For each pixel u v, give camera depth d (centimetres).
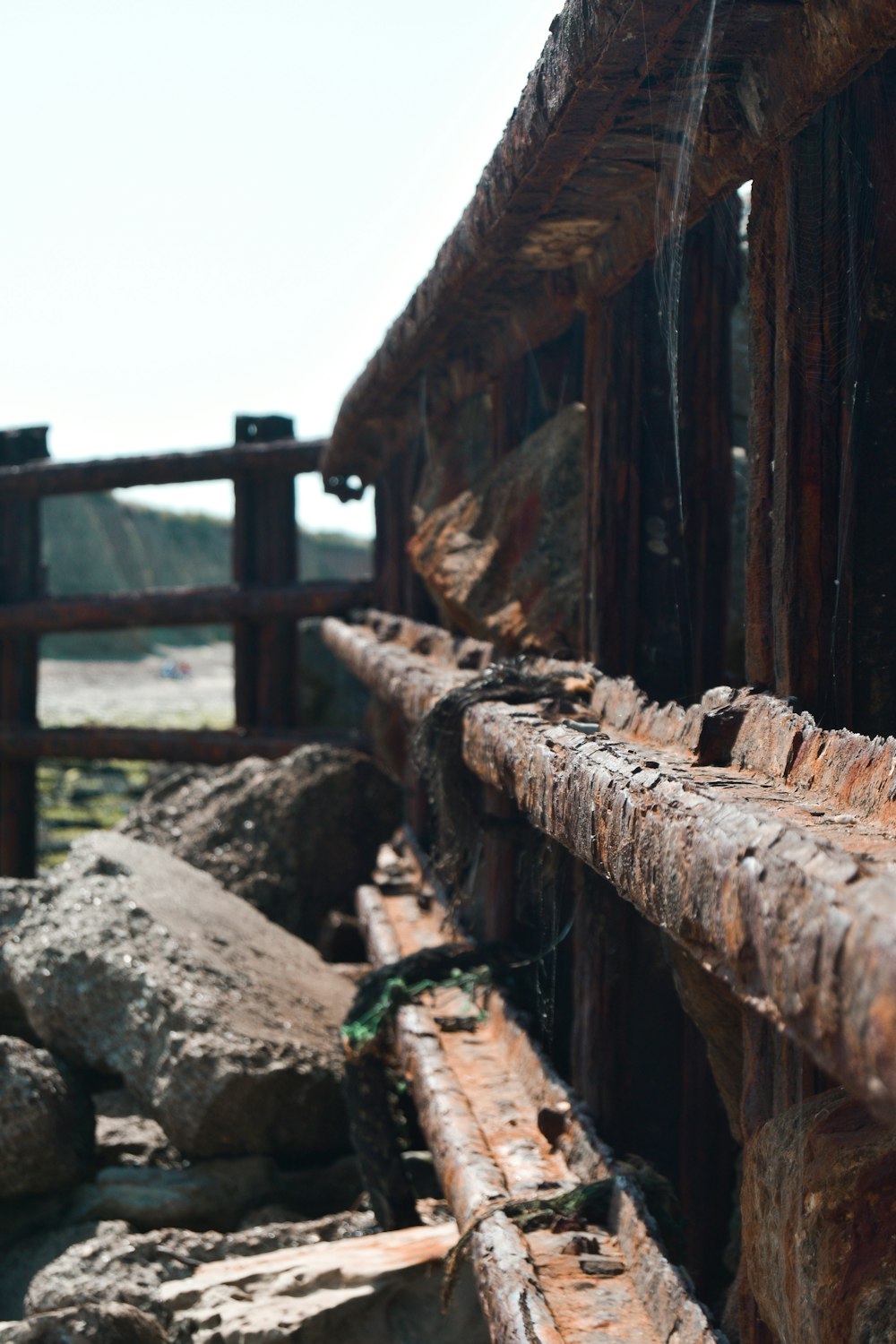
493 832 457
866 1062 111
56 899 618
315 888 829
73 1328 370
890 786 176
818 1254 193
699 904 161
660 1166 373
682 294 375
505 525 471
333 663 1316
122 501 5353
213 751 1009
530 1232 306
